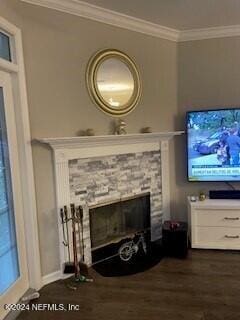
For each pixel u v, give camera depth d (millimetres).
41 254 2854
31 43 2645
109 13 3113
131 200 3576
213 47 3717
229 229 3455
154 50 3625
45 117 2787
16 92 2557
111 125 3307
